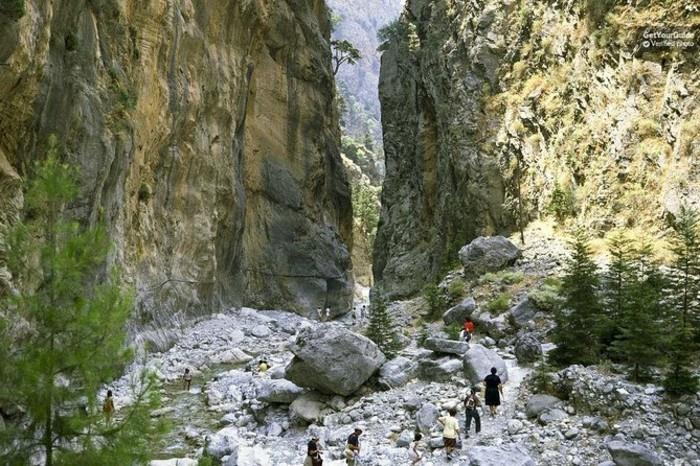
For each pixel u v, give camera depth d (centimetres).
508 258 3366
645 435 1469
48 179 983
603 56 3788
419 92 6141
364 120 19112
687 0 3344
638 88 3456
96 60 2375
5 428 897
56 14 1973
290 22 5409
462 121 4916
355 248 9225
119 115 2550
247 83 4734
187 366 2969
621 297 2016
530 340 2138
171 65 3447
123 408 1603
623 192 3331
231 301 4381
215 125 4166
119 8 2683
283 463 1642
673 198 2945
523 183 4250
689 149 2975
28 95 1745
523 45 4728
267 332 3859
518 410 1739
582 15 4138
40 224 989
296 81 5512
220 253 4269
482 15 5016
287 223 5156
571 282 1995
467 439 1623
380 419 1872
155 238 3369
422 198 5834
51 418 895
